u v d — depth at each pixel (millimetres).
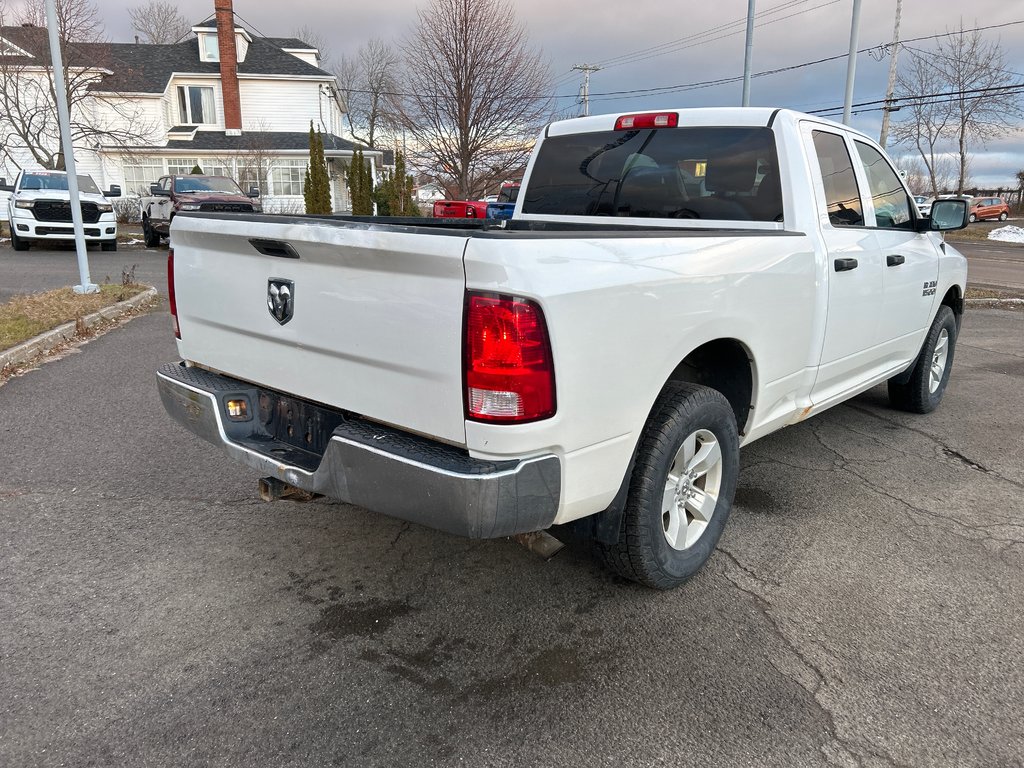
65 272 13469
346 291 2531
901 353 4953
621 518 2777
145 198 19000
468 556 3432
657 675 2592
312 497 3133
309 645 2748
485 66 22562
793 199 3602
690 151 3969
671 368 2734
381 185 31344
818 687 2529
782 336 3375
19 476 4250
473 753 2225
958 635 2836
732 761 2199
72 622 2865
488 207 21375
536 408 2240
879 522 3814
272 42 37344
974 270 18578
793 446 4969
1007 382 6797
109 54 26703
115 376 6422
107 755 2201
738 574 3283
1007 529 3742
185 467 4422
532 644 2768
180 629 2834
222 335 3162
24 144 27672
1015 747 2260
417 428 2432
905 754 2229
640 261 2543
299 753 2219
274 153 29234
